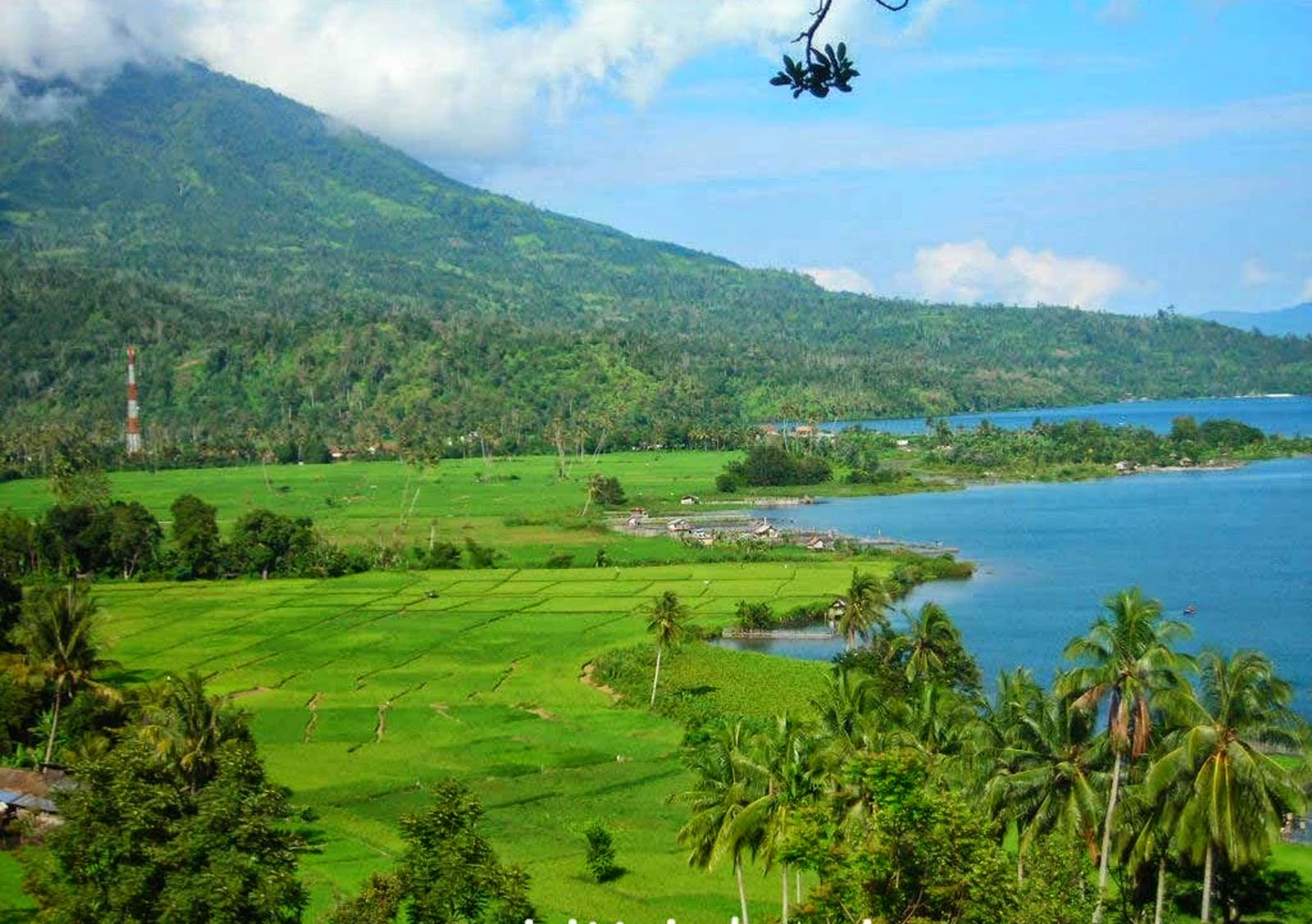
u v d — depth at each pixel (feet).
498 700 403.34
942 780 195.11
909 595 581.94
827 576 613.52
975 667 341.82
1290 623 491.72
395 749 347.36
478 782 316.19
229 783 172.86
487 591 588.91
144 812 161.27
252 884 160.25
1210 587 577.02
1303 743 171.83
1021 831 194.49
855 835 150.61
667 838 270.26
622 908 221.05
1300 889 209.26
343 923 174.60
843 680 237.66
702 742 331.98
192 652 467.11
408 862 180.75
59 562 652.89
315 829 273.33
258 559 652.48
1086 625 500.74
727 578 614.34
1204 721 174.19
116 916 155.53
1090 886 178.29
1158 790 172.96
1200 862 178.09
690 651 449.06
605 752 343.46
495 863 182.39
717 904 224.74
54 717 327.06
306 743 354.54
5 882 217.97
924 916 139.33
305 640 485.56
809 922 148.56
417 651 467.11
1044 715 196.03
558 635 488.85
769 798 188.03
